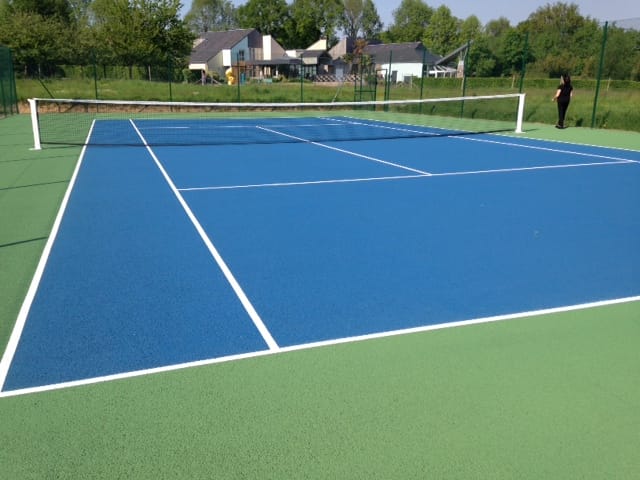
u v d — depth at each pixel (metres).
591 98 24.52
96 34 42.16
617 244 7.45
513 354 4.52
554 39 27.56
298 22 97.25
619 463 3.27
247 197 10.25
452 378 4.15
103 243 7.44
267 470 3.20
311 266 6.57
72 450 3.36
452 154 15.64
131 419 3.65
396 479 3.13
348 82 44.12
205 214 9.01
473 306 5.47
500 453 3.35
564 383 4.10
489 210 9.27
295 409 3.76
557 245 7.41
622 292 5.84
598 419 3.68
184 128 23.31
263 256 6.93
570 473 3.19
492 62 34.12
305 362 4.37
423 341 4.73
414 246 7.34
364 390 3.99
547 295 5.75
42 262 6.68
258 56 82.12
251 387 4.02
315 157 15.21
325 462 3.26
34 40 37.97
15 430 3.54
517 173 12.64
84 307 5.41
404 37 111.94
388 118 27.89
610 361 4.42
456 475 3.17
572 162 14.10
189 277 6.21
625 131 20.91
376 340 4.74
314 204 9.70
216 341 4.71
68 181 11.65
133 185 11.31
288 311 5.32
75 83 34.53
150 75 38.25
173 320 5.12
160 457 3.30
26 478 3.14
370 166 13.69
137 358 4.43
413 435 3.50
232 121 26.48
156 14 42.50
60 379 4.13
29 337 4.80
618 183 11.44
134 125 24.28
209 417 3.67
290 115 29.78
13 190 10.73
